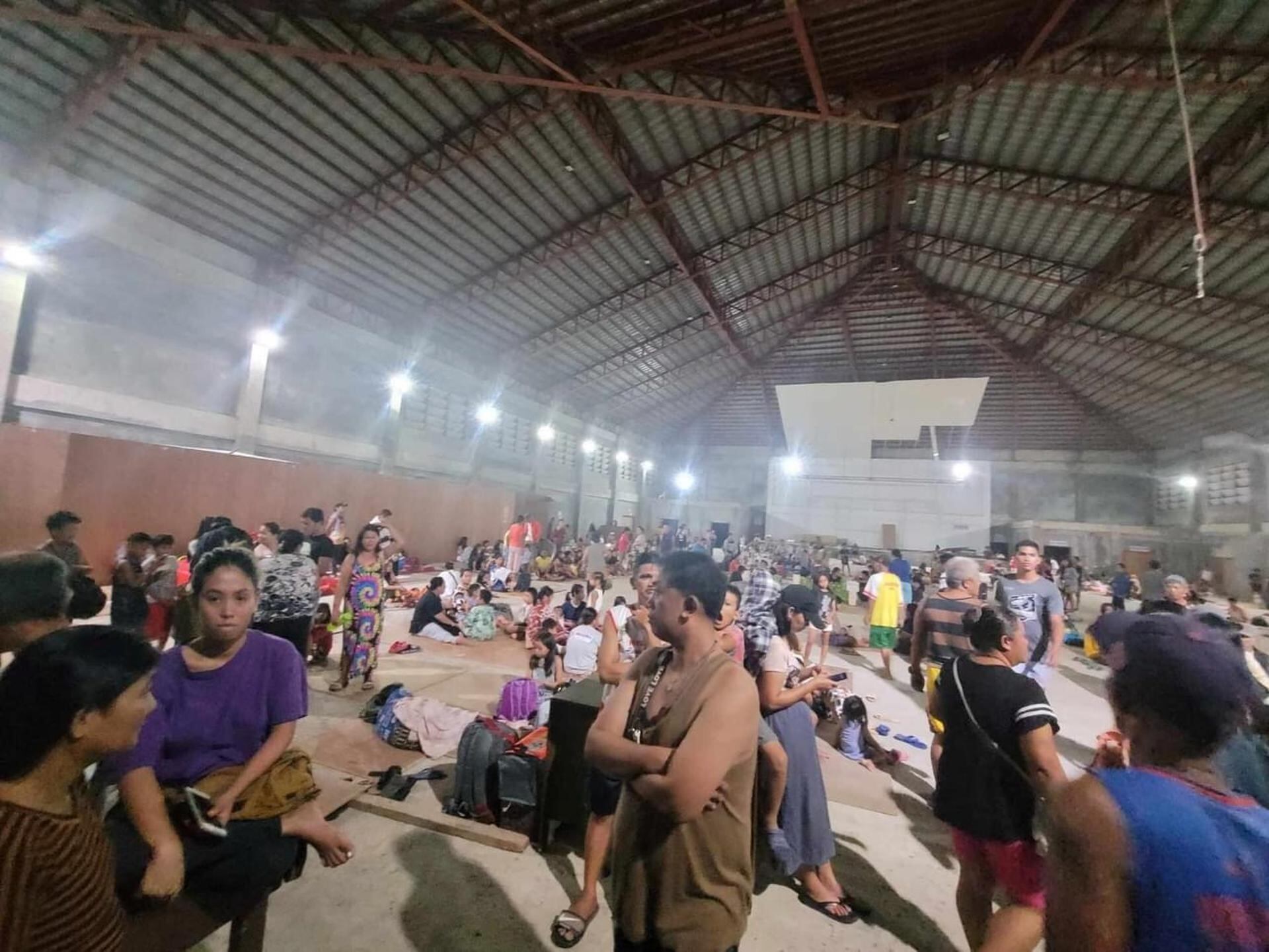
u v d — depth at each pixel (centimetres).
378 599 516
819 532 2669
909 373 2209
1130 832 82
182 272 909
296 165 844
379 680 541
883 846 327
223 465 927
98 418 833
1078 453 2452
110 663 113
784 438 2930
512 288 1347
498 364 1736
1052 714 196
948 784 211
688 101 690
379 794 331
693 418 2889
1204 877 77
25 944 100
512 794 305
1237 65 735
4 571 170
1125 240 1175
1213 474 2027
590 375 2052
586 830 257
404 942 226
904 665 786
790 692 270
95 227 791
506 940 232
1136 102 841
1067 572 1354
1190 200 984
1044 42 771
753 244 1347
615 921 148
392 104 778
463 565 1351
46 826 104
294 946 219
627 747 141
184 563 500
